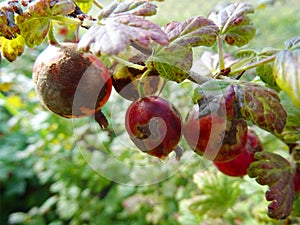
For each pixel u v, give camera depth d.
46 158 0.37
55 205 0.45
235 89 0.09
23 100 0.36
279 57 0.09
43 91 0.09
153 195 0.32
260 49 0.12
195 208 0.17
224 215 0.18
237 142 0.10
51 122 0.36
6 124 0.44
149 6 0.09
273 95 0.10
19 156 0.39
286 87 0.08
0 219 0.45
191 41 0.09
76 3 0.11
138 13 0.09
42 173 0.39
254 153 0.11
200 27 0.09
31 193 0.47
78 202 0.37
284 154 0.16
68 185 0.38
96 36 0.08
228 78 0.10
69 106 0.09
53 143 0.36
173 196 0.32
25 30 0.10
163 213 0.32
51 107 0.09
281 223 0.15
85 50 0.08
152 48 0.09
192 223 0.19
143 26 0.08
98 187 0.37
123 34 0.08
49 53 0.09
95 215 0.37
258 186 0.15
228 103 0.09
